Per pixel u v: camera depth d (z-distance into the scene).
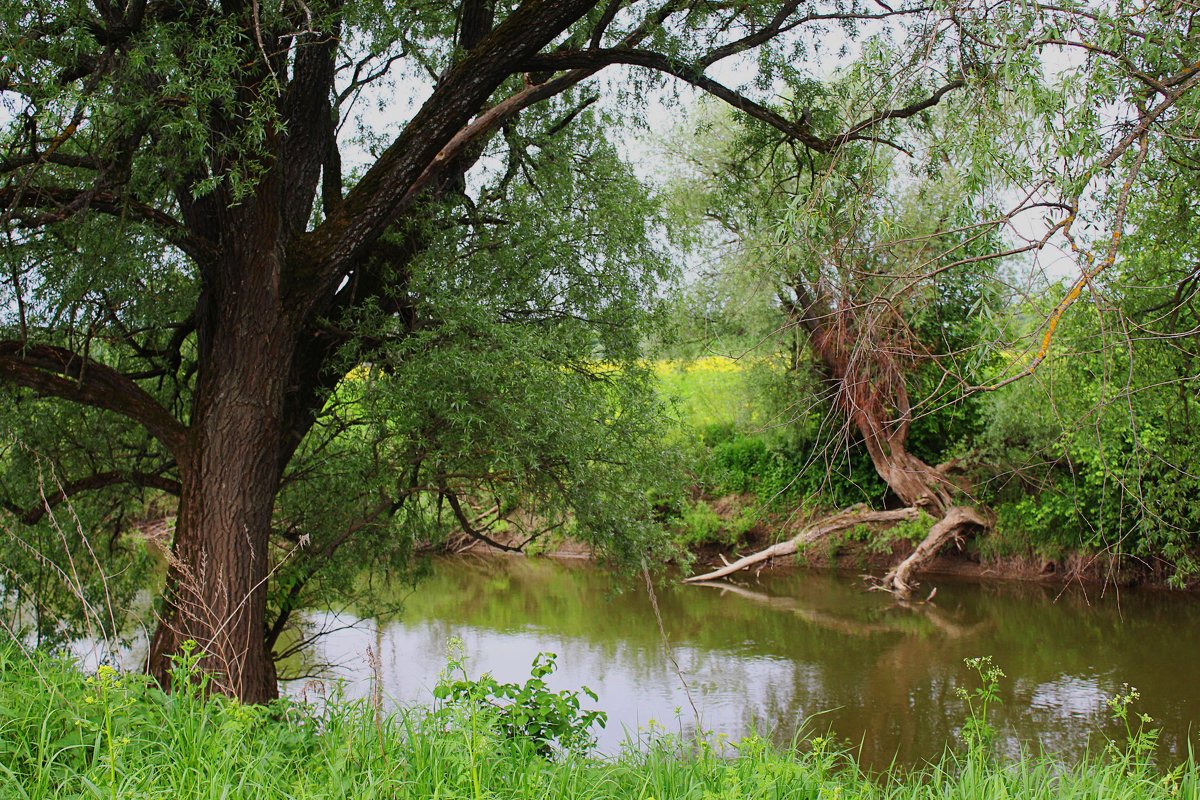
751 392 21.20
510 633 16.17
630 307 10.05
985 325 4.93
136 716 4.34
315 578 11.00
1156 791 5.22
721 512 24.17
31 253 8.12
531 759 4.82
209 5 7.65
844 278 5.60
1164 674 13.01
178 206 9.16
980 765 5.48
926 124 7.13
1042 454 18.25
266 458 7.80
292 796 3.86
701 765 5.07
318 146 8.85
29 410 9.39
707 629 16.69
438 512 10.93
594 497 9.39
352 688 11.29
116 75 6.83
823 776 5.64
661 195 10.95
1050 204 4.61
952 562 21.39
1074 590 18.77
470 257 9.62
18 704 4.32
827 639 15.88
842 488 22.81
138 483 9.84
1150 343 9.27
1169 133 5.41
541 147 10.42
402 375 8.50
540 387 8.55
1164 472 10.90
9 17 6.41
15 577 7.99
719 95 8.86
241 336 7.70
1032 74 4.92
